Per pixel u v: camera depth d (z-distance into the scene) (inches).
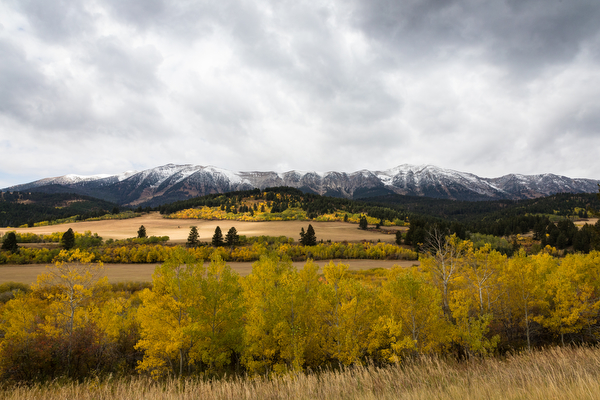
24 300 786.2
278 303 564.1
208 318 552.7
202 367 623.8
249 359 554.3
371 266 2701.8
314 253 3186.5
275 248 3356.3
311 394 361.1
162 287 560.7
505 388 294.2
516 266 730.8
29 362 566.6
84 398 422.9
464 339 583.8
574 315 674.2
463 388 303.0
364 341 609.6
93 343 617.0
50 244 3444.9
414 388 322.3
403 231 5482.3
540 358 425.4
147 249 3014.3
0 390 470.0
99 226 6368.1
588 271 821.9
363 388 362.9
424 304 592.4
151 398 395.9
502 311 761.6
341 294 626.2
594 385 246.1
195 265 574.6
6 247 2795.3
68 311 661.3
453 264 740.7
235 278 594.2
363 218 5989.2
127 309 822.5
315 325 613.3
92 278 711.1
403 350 570.9
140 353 684.1
